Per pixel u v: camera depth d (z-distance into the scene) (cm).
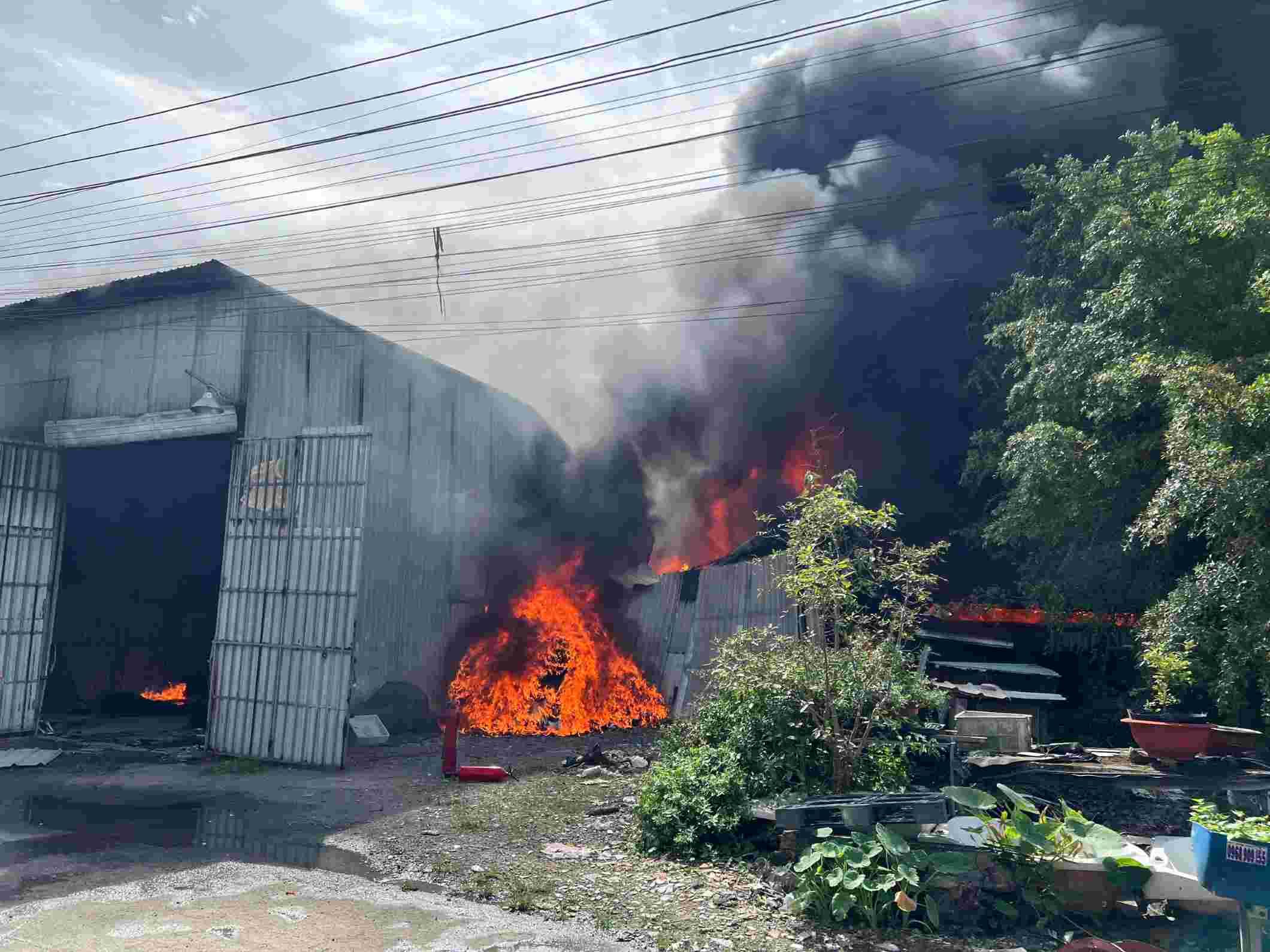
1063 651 1530
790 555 962
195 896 703
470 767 1257
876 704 872
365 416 1798
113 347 1733
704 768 902
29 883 730
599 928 649
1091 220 1495
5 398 1800
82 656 2130
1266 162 1188
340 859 836
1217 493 971
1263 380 958
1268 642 943
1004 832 677
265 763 1401
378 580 1756
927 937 637
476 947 603
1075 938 629
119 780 1248
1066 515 1362
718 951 607
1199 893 632
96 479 2081
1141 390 1239
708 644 1656
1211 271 1187
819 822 765
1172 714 920
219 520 2212
